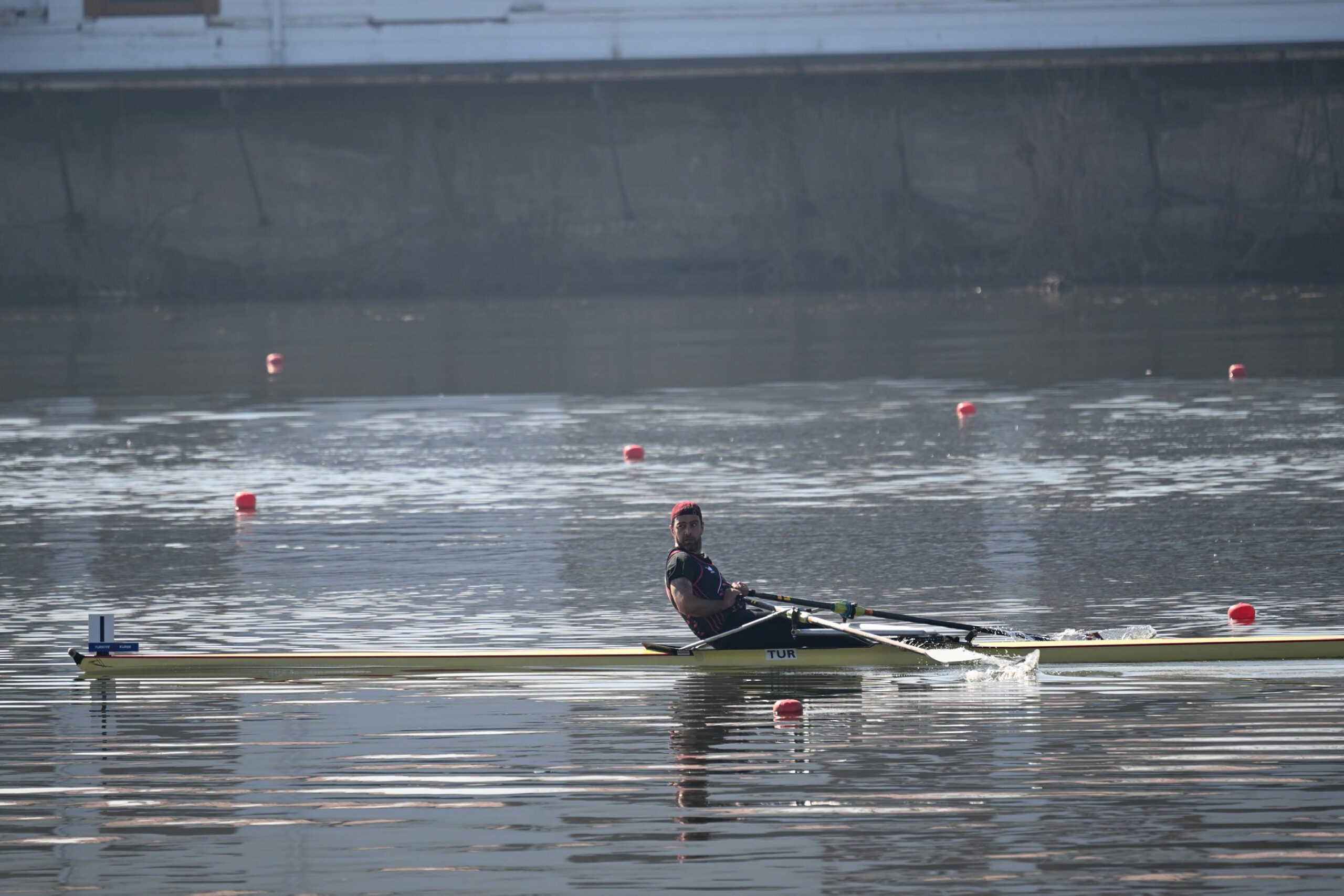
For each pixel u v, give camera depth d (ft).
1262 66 588.09
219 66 583.58
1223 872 81.20
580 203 610.65
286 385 341.00
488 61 584.81
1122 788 93.97
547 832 88.69
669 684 120.78
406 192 612.70
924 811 90.94
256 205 611.88
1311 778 94.58
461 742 105.91
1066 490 201.98
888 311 491.31
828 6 577.43
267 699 117.50
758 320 474.49
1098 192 588.09
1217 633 133.49
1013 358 358.43
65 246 611.06
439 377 351.46
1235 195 591.37
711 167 609.01
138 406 309.63
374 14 583.58
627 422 277.64
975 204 599.57
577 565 165.89
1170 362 340.80
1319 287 530.68
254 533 185.98
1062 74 593.83
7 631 140.77
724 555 168.96
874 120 600.39
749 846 86.22
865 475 218.79
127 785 97.45
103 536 185.37
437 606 148.97
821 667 125.39
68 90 597.93
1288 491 196.44
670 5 581.94
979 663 125.08
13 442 263.70
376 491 213.87
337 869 83.97
